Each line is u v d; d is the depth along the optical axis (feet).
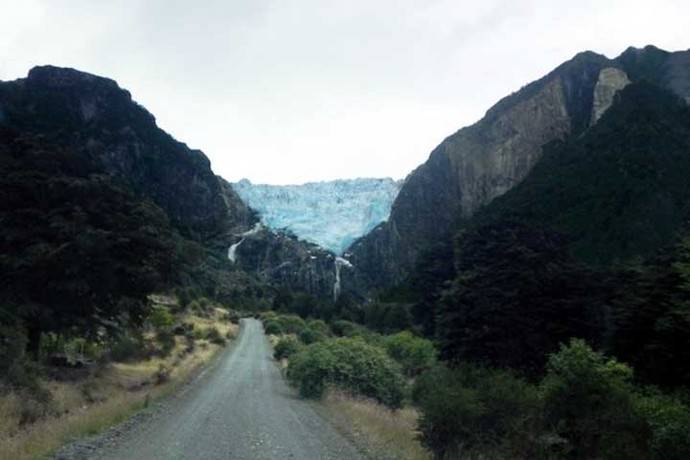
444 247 220.23
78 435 40.29
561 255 118.52
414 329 213.46
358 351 91.76
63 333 86.22
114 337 98.68
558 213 337.52
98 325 91.15
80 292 79.15
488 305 108.78
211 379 104.27
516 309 106.63
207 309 302.25
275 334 253.24
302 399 84.02
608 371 42.63
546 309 105.70
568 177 380.78
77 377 78.28
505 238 124.47
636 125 393.50
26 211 78.74
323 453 41.24
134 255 86.69
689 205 252.21
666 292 74.13
